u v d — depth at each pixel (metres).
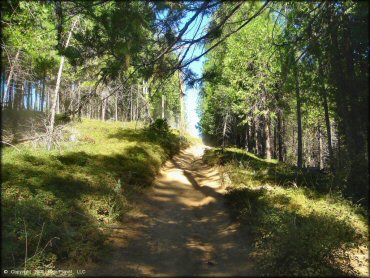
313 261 6.39
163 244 8.69
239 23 8.05
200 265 6.64
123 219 10.65
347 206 10.35
